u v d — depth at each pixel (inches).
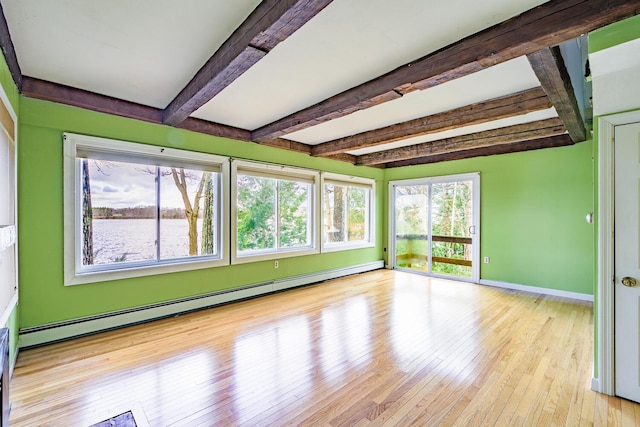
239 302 163.0
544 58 78.3
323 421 71.1
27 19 71.1
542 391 82.7
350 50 84.4
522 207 189.3
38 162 108.5
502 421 71.2
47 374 90.1
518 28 69.7
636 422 70.6
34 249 108.0
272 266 182.2
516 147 190.9
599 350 82.4
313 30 74.8
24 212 106.0
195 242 151.6
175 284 141.9
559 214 176.4
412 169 245.8
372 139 165.2
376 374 91.3
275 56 87.7
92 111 118.4
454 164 220.1
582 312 146.5
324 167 213.9
